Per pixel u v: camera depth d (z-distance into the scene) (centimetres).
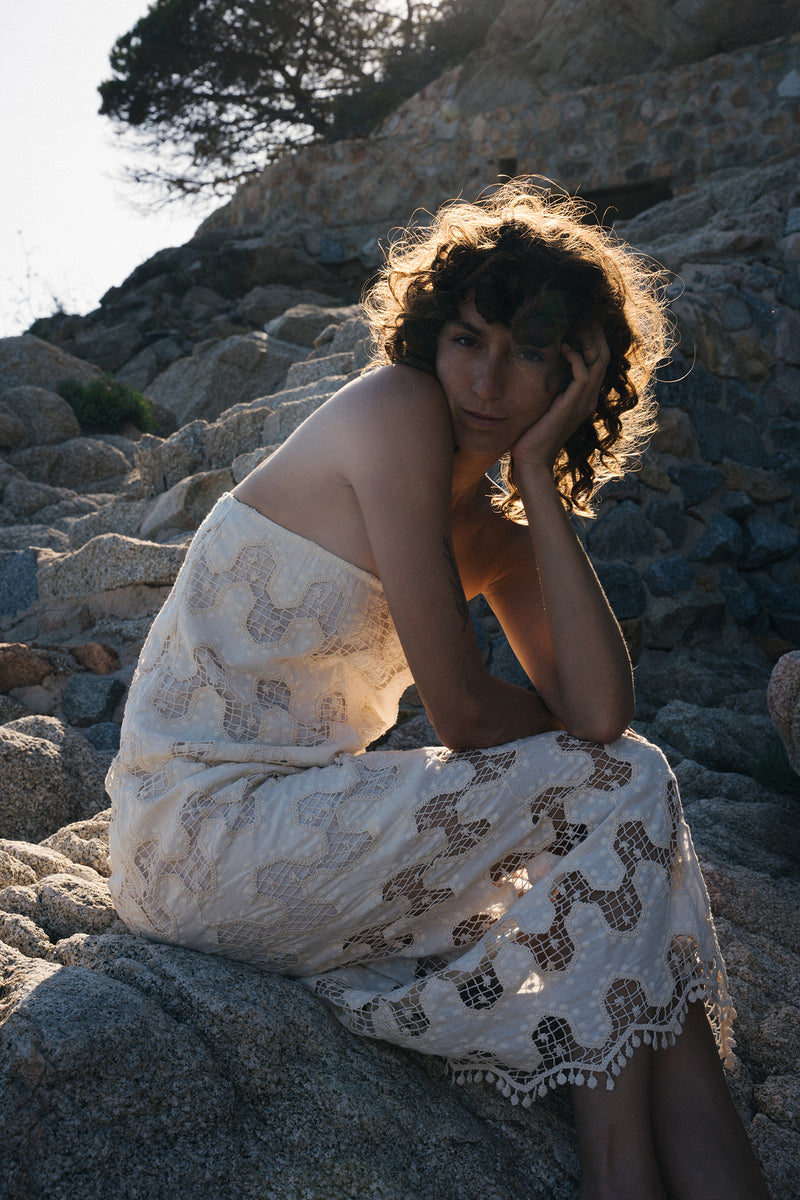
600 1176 125
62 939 151
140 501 505
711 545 513
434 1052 141
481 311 141
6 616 432
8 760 246
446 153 1411
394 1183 121
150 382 1313
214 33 1866
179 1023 129
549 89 1385
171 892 145
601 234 174
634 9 1332
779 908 238
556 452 159
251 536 152
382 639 157
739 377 563
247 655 151
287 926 144
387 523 143
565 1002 132
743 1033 185
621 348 160
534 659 174
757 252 632
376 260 1448
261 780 147
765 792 338
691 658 482
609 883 133
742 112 1196
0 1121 104
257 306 1359
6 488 613
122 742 156
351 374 494
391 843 139
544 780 140
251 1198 112
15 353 846
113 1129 110
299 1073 132
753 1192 126
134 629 400
